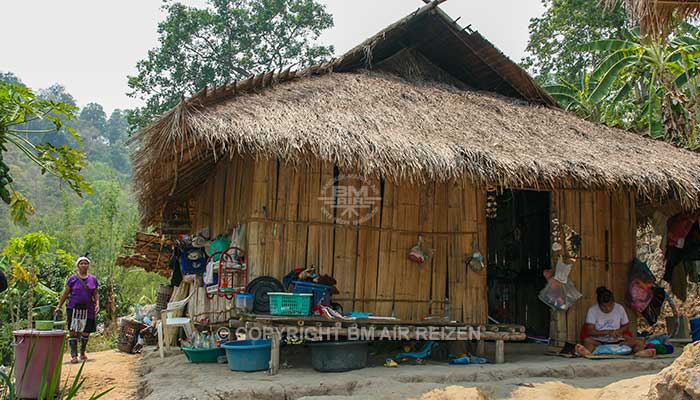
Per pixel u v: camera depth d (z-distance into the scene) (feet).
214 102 22.82
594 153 25.23
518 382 18.42
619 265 26.32
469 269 23.93
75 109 19.06
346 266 23.20
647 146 28.58
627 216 26.71
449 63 34.12
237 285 22.27
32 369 18.40
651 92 47.75
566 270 25.11
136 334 31.86
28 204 18.99
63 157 19.07
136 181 25.05
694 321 25.58
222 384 17.78
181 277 31.50
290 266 22.49
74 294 26.89
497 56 32.19
